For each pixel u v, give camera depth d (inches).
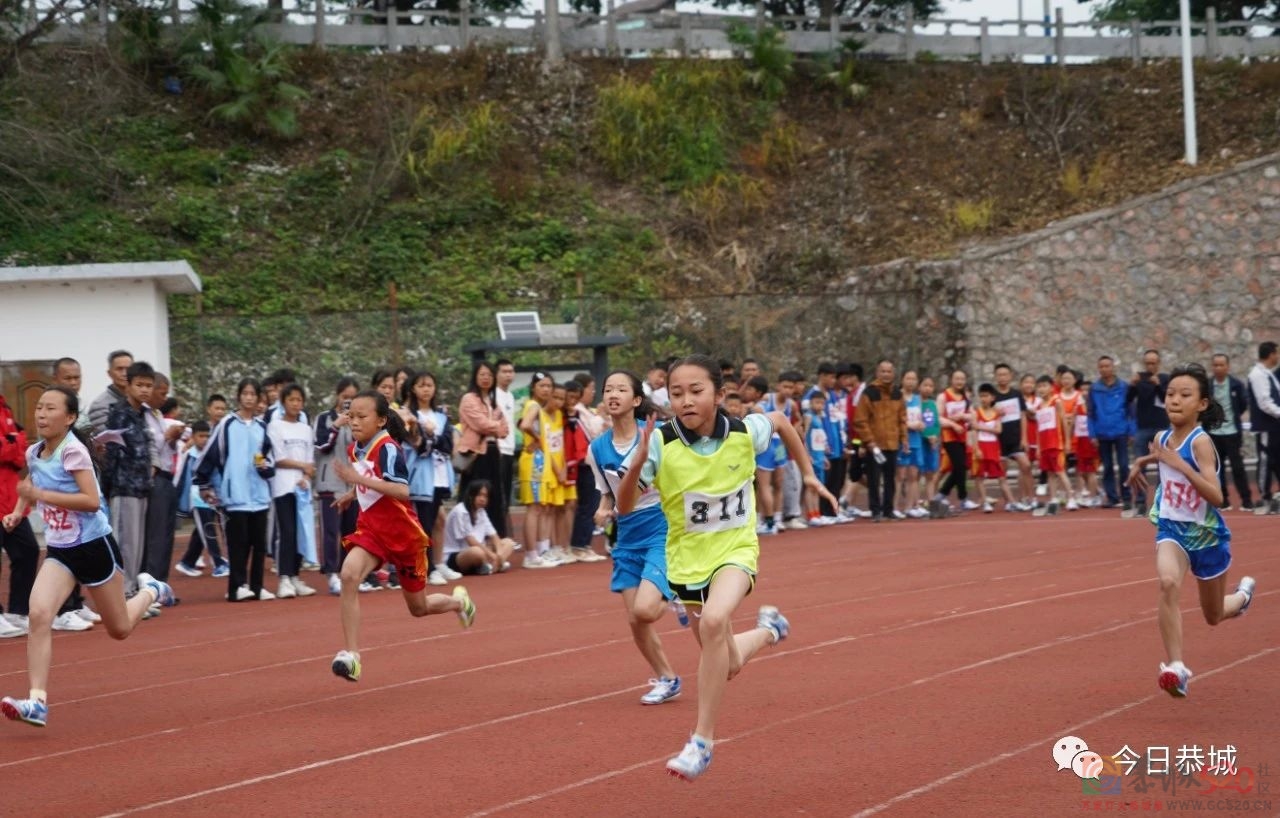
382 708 282.7
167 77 1199.6
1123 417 727.7
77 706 297.0
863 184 1219.9
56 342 702.5
